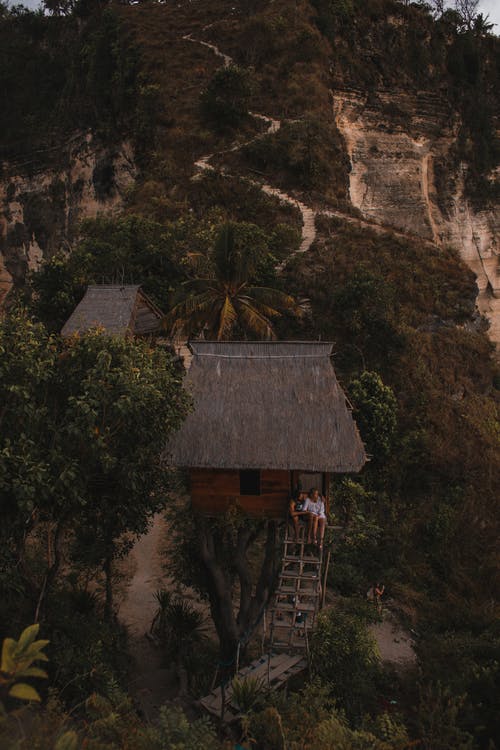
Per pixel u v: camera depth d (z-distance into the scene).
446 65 72.00
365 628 17.95
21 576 14.11
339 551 25.52
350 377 35.16
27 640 4.15
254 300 30.14
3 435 12.50
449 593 25.06
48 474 12.41
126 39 67.69
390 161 66.31
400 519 29.50
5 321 13.18
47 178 73.56
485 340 43.97
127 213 49.84
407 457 32.25
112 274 38.38
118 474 13.90
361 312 37.75
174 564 21.16
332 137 59.34
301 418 16.56
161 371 14.54
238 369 17.64
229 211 49.62
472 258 68.50
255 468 15.87
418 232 65.25
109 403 12.90
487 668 15.56
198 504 16.95
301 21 66.25
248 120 59.00
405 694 17.42
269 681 13.93
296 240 45.50
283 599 17.00
